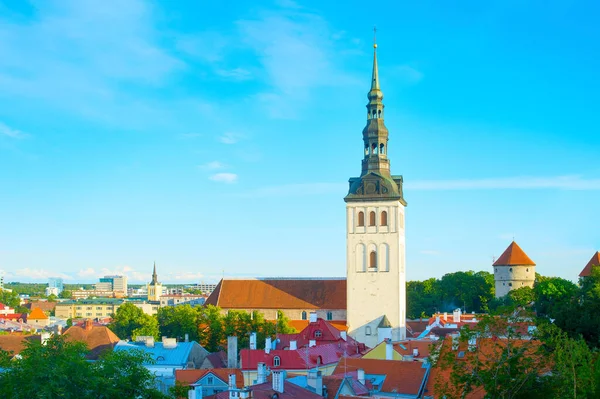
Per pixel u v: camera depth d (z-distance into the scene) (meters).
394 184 185.00
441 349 75.50
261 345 176.12
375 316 181.00
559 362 73.56
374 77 187.50
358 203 184.75
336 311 195.62
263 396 86.00
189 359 154.25
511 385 68.62
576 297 135.50
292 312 198.50
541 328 71.38
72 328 167.50
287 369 127.94
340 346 148.62
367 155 187.12
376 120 186.25
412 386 107.69
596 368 79.19
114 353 76.94
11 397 68.06
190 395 92.50
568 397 72.25
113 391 70.50
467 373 70.75
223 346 180.75
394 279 181.12
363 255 183.50
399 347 135.12
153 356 153.25
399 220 184.12
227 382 123.12
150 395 76.38
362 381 109.19
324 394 100.12
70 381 68.69
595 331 114.12
